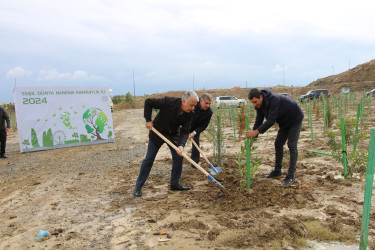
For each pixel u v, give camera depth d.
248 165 4.44
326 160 6.18
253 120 14.66
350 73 45.38
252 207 3.94
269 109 4.47
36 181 5.87
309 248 2.99
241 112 10.01
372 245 2.93
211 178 4.34
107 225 3.67
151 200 4.44
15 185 5.74
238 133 10.60
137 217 3.86
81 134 10.47
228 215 3.75
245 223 3.50
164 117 4.42
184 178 5.43
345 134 4.90
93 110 10.63
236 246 3.05
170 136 4.68
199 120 5.70
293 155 4.73
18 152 9.83
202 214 3.83
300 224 3.40
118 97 63.03
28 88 9.72
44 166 7.32
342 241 3.08
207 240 3.20
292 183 4.79
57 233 3.48
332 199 4.12
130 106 50.56
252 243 3.09
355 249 2.93
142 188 5.04
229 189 4.58
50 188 5.34
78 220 3.86
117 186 5.24
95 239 3.33
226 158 6.84
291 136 4.70
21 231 3.60
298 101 21.27
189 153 7.57
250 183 4.88
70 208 4.29
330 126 10.03
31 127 9.76
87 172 6.39
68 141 10.30
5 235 3.52
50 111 10.02
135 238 3.31
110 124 10.88
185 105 4.27
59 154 8.98
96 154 8.56
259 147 8.10
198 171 5.84
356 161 4.92
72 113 10.34
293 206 3.95
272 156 6.87
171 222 3.66
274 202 4.06
